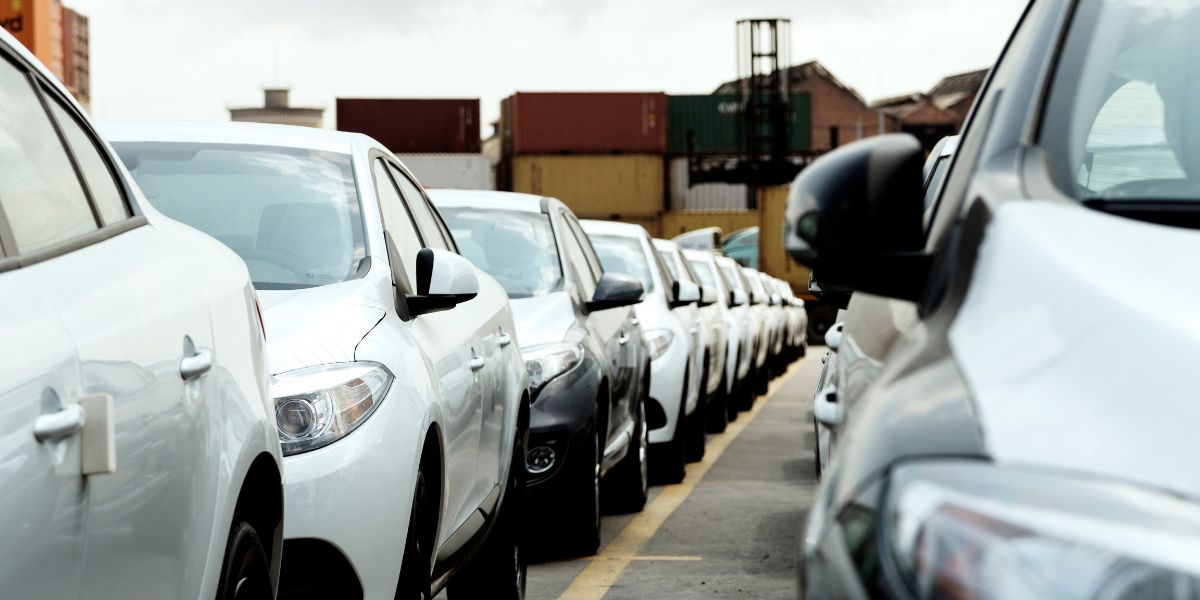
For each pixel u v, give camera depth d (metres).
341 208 5.30
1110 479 1.57
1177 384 1.65
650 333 11.45
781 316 27.31
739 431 16.41
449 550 5.11
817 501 1.94
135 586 2.63
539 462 7.73
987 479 1.60
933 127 104.12
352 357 4.47
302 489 4.16
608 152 63.06
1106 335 1.75
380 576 4.30
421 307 5.11
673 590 7.21
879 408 1.90
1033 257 1.99
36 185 2.77
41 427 2.27
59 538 2.31
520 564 6.41
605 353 8.59
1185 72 2.73
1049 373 1.74
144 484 2.68
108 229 3.04
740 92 65.38
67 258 2.71
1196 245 2.00
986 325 1.91
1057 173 2.45
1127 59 2.74
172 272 3.21
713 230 43.38
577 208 62.94
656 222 63.12
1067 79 2.69
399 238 5.52
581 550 8.13
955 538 1.56
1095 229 2.07
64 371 2.40
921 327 2.13
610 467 9.05
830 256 2.36
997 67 3.11
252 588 3.46
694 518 9.70
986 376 1.79
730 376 16.66
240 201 5.31
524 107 62.97
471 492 5.48
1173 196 2.53
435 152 58.53
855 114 104.12
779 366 27.48
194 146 5.61
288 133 5.75
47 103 3.09
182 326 3.07
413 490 4.50
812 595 1.77
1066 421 1.66
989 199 2.29
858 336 3.13
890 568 1.60
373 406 4.39
